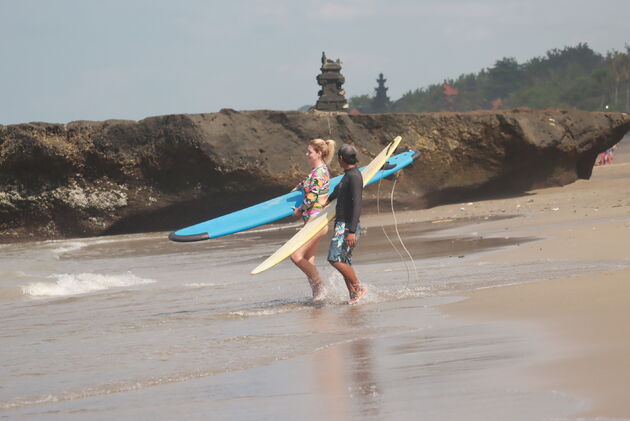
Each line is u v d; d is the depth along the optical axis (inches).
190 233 1184.8
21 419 529.7
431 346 665.6
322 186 1138.0
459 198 3326.8
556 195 3046.3
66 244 2770.7
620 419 405.7
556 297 856.3
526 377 515.8
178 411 519.2
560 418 419.2
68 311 1149.7
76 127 3097.9
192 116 3053.6
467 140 3225.9
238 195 3110.2
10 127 3048.7
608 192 2928.2
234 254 2080.5
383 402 494.6
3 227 3112.7
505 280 1085.1
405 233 2247.8
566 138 3336.6
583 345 596.4
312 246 1115.9
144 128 3085.6
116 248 2511.1
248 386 579.8
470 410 454.9
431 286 1110.4
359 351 677.3
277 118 3152.1
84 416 526.0
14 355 796.0
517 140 3201.3
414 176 3235.7
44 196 3097.9
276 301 1119.6
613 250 1306.6
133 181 3129.9
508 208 2738.7
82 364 725.9
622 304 764.0
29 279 1663.4
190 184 3112.7
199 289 1339.8
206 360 698.8
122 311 1114.1
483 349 626.2
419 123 3240.7
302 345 731.4
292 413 489.1
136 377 644.7
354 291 1051.9
